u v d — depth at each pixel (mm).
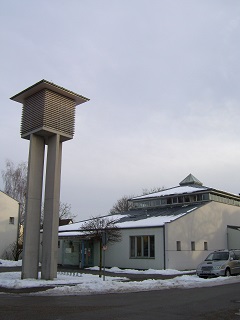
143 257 28938
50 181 19109
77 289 14688
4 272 23750
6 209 41500
